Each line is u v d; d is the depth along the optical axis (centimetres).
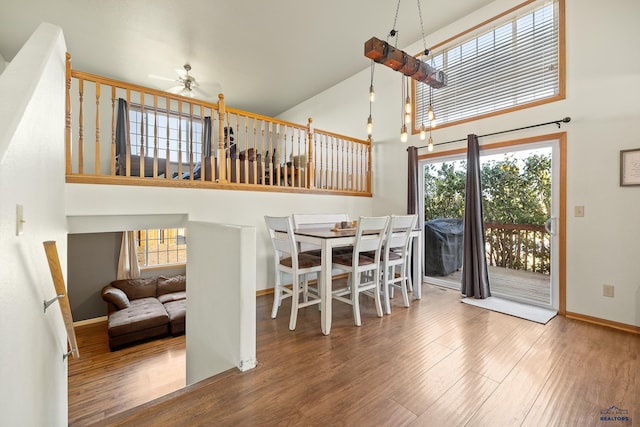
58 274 116
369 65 491
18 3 335
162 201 295
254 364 189
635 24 246
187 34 404
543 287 311
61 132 207
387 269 288
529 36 314
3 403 81
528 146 312
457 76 376
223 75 528
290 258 287
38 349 117
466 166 359
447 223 396
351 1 339
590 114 268
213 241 226
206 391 163
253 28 391
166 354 395
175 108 624
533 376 178
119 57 463
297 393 161
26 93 114
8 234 86
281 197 382
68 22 374
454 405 151
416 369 186
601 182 262
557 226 291
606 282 259
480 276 332
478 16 353
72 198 250
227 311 203
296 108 668
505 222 342
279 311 299
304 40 420
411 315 283
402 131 278
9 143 86
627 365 190
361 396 159
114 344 407
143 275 597
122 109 520
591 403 153
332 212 434
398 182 446
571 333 241
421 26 387
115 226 303
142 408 148
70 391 303
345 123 543
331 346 218
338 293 286
